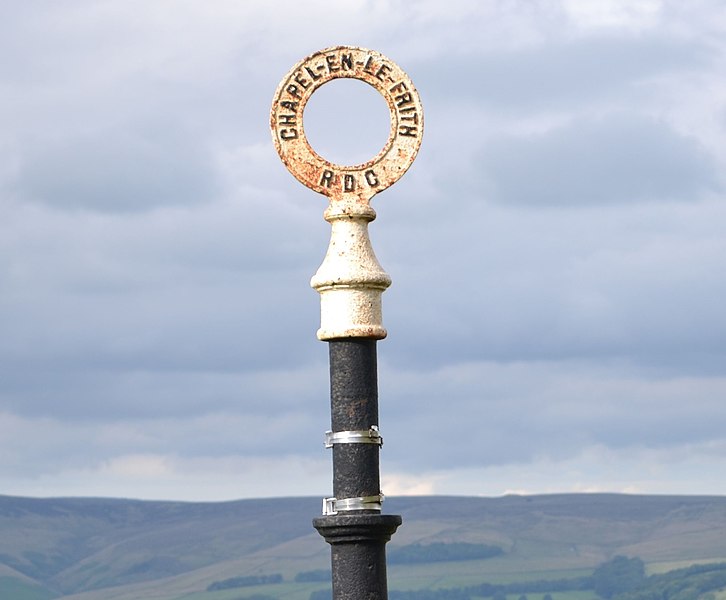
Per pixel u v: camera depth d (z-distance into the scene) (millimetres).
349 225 18797
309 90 18703
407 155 18750
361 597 18234
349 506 18359
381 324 18797
